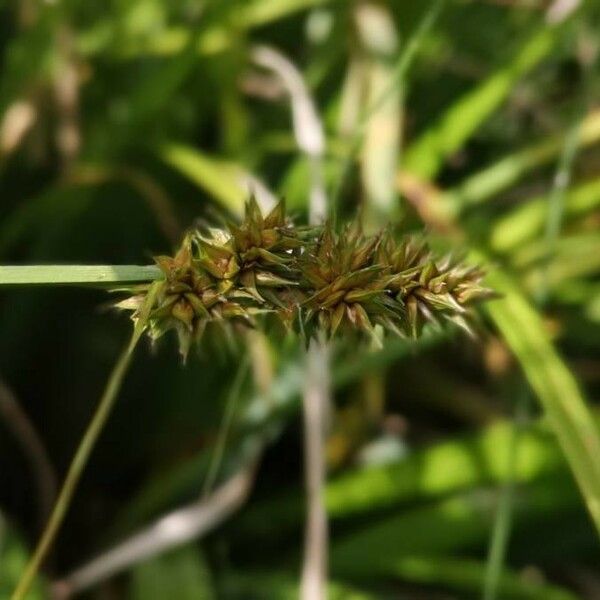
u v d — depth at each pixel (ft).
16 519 1.67
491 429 1.47
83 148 1.66
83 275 1.05
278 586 1.49
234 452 1.52
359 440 1.69
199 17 1.65
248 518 1.63
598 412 1.42
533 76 1.83
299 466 1.75
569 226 1.63
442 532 1.50
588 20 1.79
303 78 1.76
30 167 1.70
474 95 1.55
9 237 1.58
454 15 1.84
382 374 1.65
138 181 1.51
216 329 1.13
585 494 1.25
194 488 1.56
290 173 1.61
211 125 1.81
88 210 1.59
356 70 1.59
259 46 1.63
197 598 1.43
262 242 1.03
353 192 1.59
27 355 1.64
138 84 1.68
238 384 1.33
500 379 1.75
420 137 1.68
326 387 1.41
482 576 1.48
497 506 1.48
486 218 1.70
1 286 1.13
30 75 1.60
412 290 1.05
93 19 1.77
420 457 1.48
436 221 1.47
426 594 1.56
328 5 1.81
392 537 1.51
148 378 1.64
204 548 1.60
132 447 1.68
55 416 1.67
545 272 1.42
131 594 1.45
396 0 1.69
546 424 1.45
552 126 1.79
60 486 1.66
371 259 1.05
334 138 1.62
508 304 1.34
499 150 1.83
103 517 1.66
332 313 1.04
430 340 1.42
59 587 1.45
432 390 1.75
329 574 1.53
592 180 1.69
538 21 1.69
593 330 1.68
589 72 1.65
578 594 1.68
